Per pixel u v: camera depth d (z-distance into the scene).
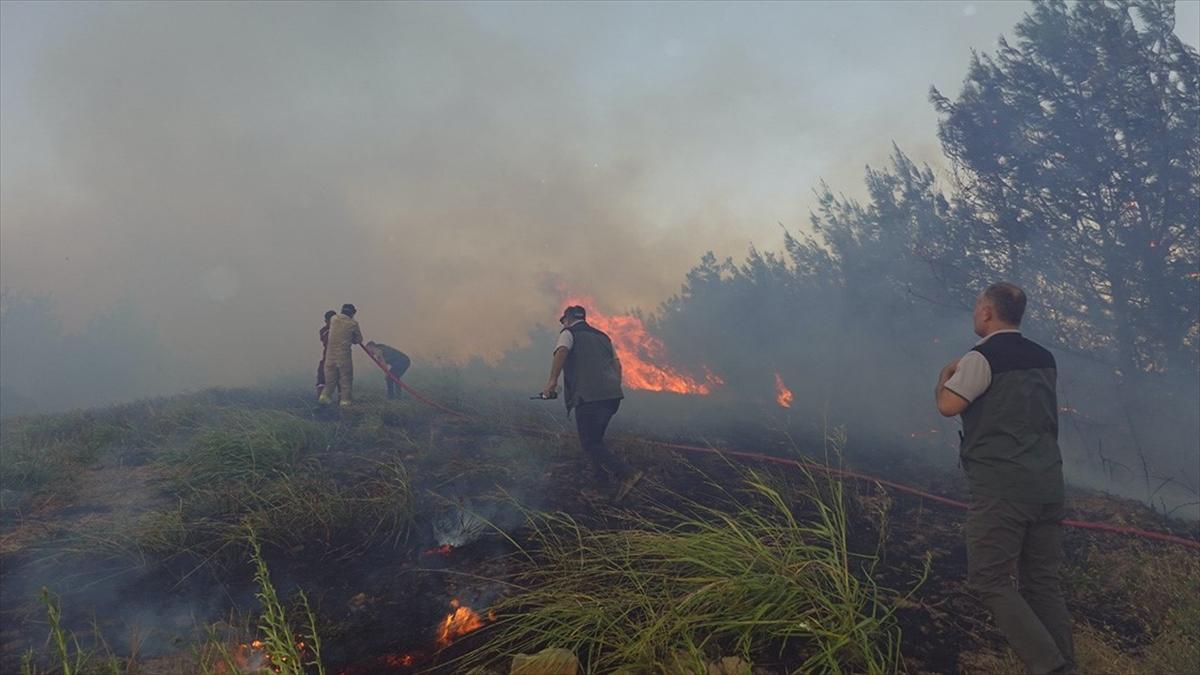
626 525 3.99
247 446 4.97
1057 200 6.23
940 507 4.70
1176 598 3.19
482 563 3.51
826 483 5.02
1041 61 6.51
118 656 2.61
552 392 4.64
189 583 3.27
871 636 2.73
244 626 2.85
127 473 4.99
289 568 3.46
